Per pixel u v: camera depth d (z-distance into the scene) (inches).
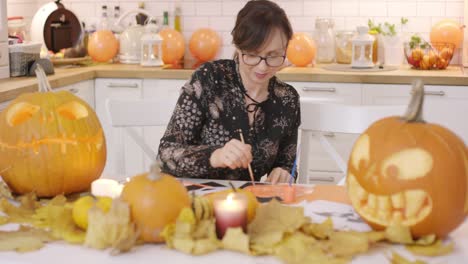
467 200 45.1
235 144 60.7
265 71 68.5
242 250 42.1
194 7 154.9
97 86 134.9
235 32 67.9
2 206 50.7
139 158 136.5
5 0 116.8
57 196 53.8
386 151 45.5
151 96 133.6
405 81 123.6
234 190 48.0
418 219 44.4
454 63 144.8
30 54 120.8
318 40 144.5
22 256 42.3
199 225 44.0
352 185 48.0
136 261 41.1
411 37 135.6
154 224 43.4
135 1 157.5
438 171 44.0
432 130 45.9
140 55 146.4
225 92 73.1
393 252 41.9
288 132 75.4
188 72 131.5
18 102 57.5
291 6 150.8
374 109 75.0
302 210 46.5
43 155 55.4
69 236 44.7
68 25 143.9
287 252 40.8
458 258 42.2
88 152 57.4
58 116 56.6
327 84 127.0
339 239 43.2
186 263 40.8
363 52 133.4
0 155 56.6
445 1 144.6
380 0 147.3
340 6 149.1
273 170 71.4
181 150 66.9
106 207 45.8
